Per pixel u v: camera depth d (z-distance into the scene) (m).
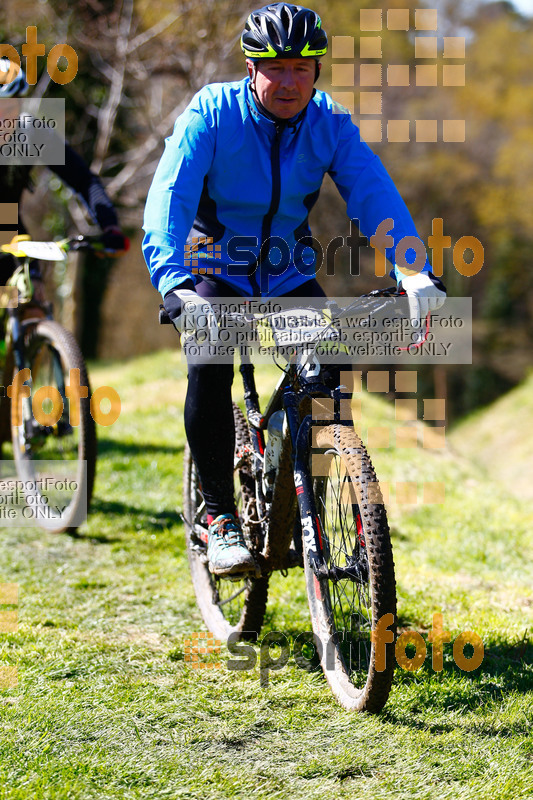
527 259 61.88
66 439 7.70
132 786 3.65
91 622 5.60
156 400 15.16
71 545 7.30
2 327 7.73
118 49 20.16
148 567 6.81
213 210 4.62
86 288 36.47
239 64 21.72
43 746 3.93
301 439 4.34
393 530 8.59
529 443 38.41
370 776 3.78
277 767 3.83
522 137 58.94
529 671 4.94
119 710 4.29
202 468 4.62
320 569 4.26
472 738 4.09
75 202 22.08
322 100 4.62
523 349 57.94
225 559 4.51
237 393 13.38
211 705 4.39
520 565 7.58
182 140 4.36
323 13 22.84
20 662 4.88
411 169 49.84
